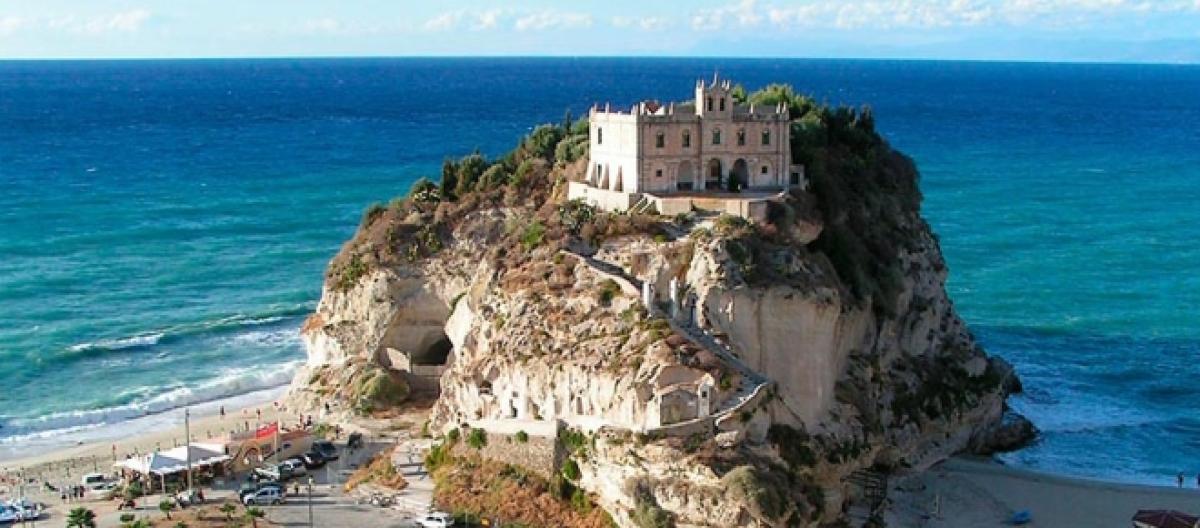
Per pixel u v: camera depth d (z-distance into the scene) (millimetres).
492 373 107250
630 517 91625
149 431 118812
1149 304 171750
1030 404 130250
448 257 129375
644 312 100875
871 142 134750
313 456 108688
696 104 118188
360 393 123188
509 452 100812
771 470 92812
